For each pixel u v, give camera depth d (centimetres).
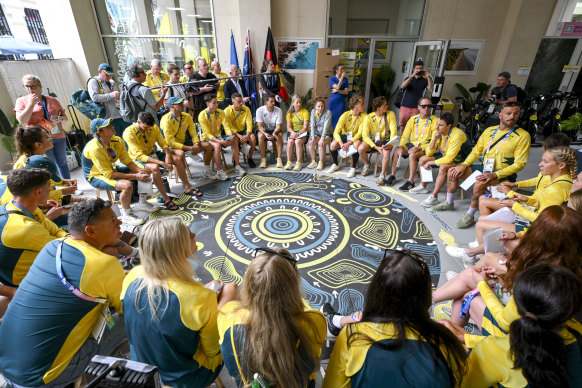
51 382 137
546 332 94
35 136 258
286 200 400
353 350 106
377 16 659
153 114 427
